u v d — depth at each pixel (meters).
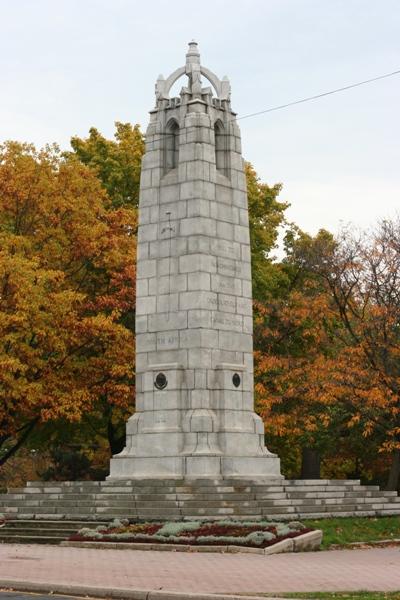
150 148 38.91
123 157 53.88
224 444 35.72
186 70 39.38
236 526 28.31
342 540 29.67
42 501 33.50
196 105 38.19
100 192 47.81
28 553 25.91
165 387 36.41
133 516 31.02
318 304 46.72
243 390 37.06
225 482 33.94
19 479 69.44
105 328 43.00
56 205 45.81
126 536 27.72
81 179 46.72
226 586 19.25
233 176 38.78
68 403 42.81
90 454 63.88
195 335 36.25
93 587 18.94
